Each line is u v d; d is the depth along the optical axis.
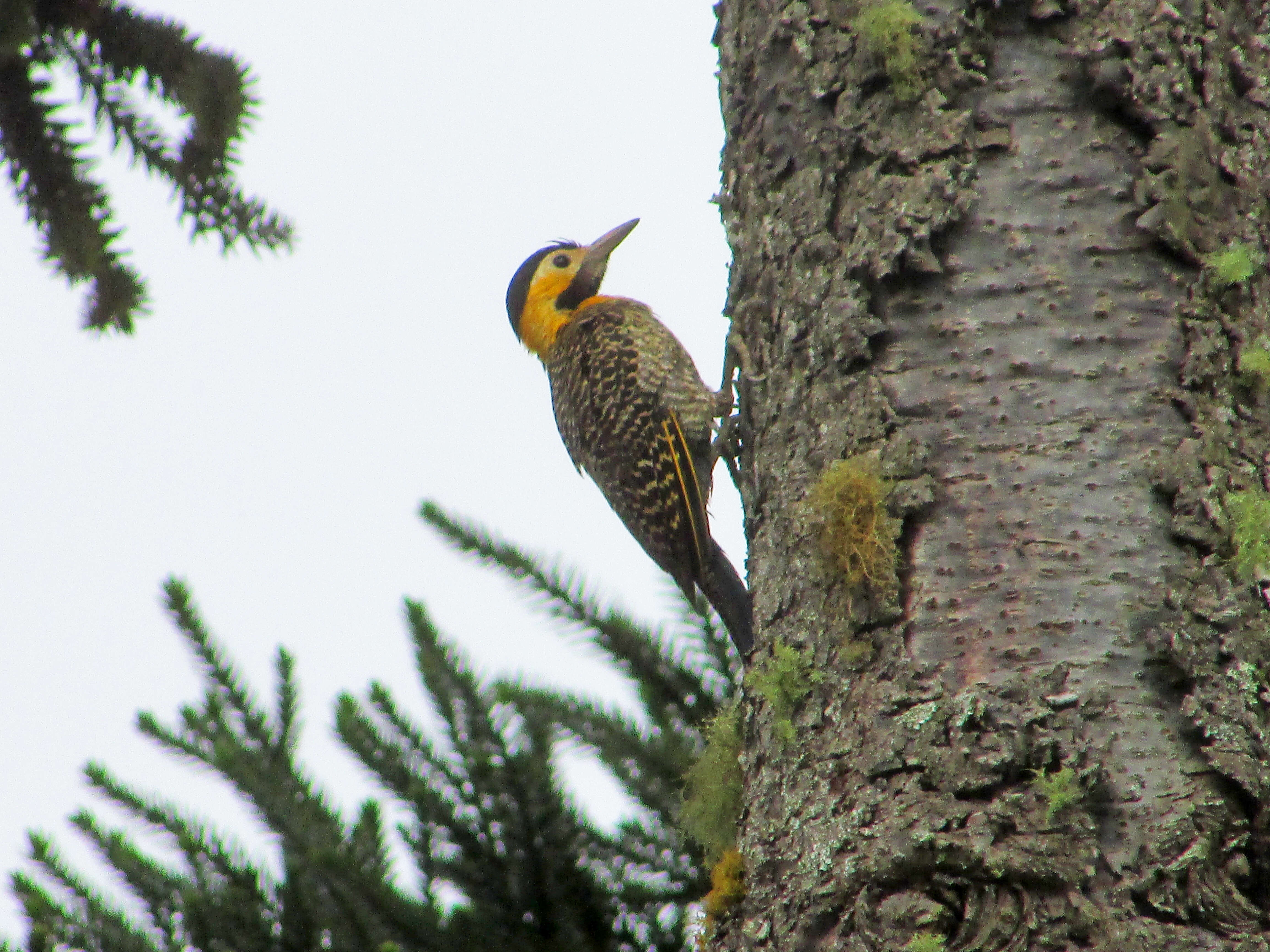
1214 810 5.27
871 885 5.44
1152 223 6.11
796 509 6.42
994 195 6.29
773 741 6.11
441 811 8.18
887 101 6.59
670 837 8.33
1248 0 6.52
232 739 8.55
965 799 5.42
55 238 7.44
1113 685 5.53
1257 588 5.66
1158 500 5.82
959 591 5.82
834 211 6.68
